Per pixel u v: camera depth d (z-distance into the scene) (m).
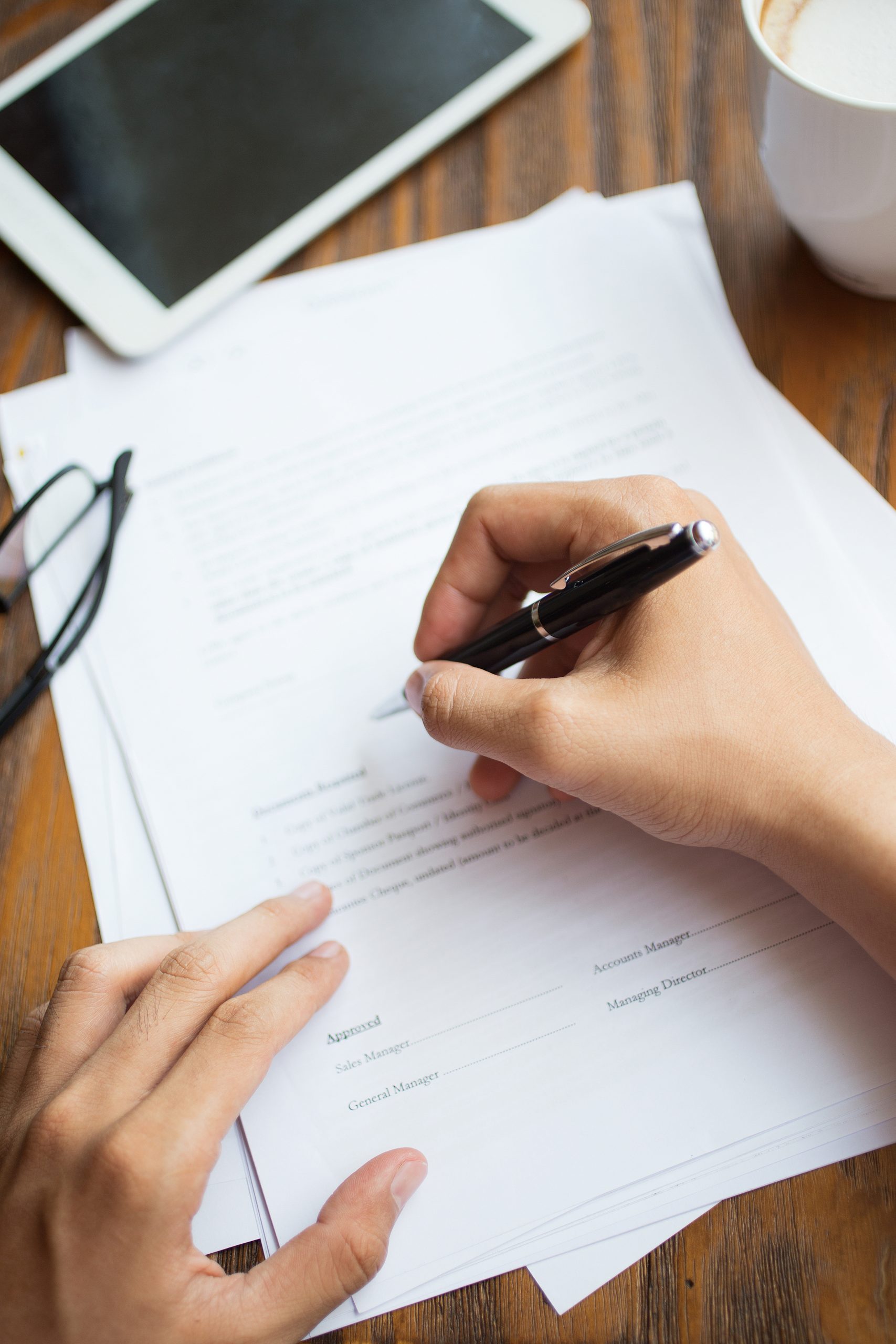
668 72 0.66
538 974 0.47
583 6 0.67
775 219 0.62
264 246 0.63
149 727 0.54
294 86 0.67
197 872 0.51
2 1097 0.46
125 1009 0.47
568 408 0.59
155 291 0.63
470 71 0.66
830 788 0.42
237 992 0.48
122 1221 0.39
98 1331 0.39
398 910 0.49
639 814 0.45
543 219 0.63
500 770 0.51
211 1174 0.45
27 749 0.55
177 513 0.59
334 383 0.61
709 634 0.43
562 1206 0.43
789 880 0.44
